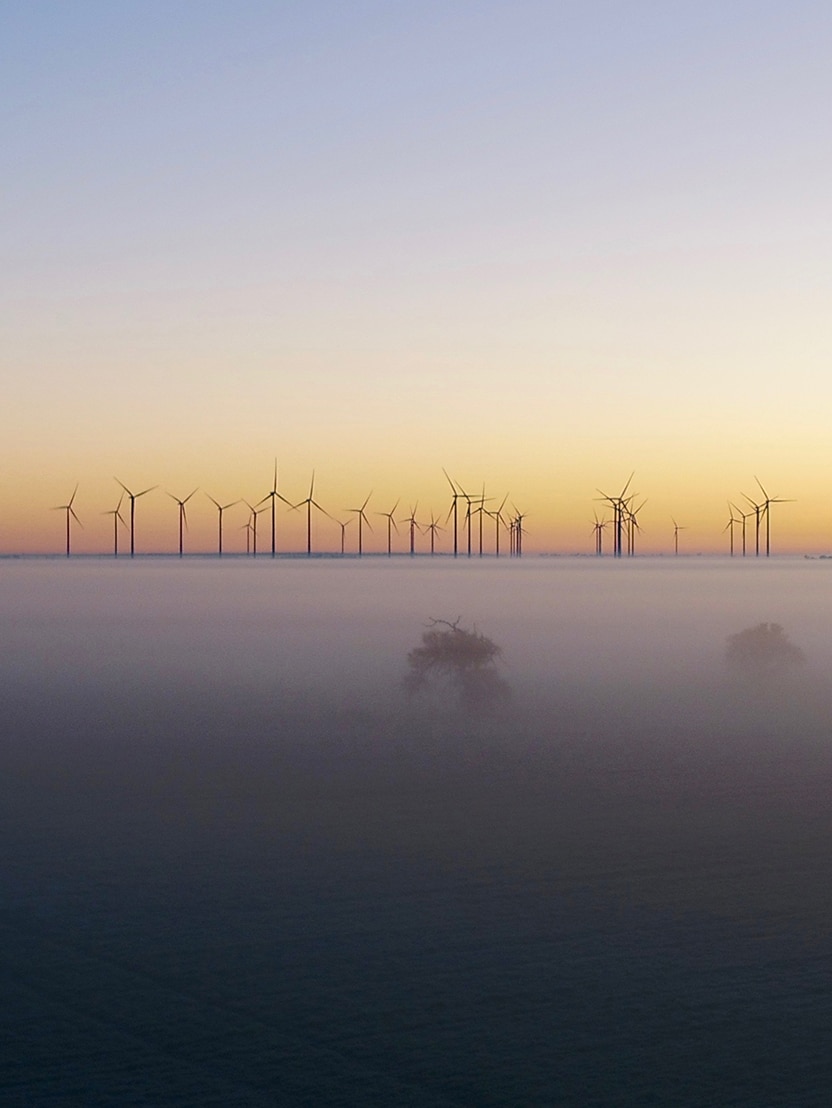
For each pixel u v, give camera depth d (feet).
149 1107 38.22
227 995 46.75
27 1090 39.37
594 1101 38.58
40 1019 44.65
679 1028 43.93
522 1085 39.68
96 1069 40.75
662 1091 39.34
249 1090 39.42
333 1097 38.83
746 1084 39.63
